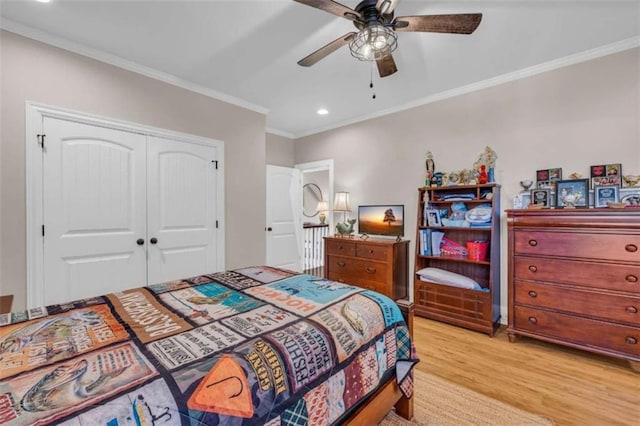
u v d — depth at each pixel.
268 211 4.49
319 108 3.77
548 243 2.31
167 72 2.78
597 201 2.34
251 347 0.97
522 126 2.77
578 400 1.75
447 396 1.78
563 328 2.25
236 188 3.45
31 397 0.69
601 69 2.38
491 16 1.95
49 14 1.94
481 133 3.02
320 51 1.85
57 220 2.24
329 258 3.88
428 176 3.31
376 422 1.29
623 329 2.02
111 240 2.51
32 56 2.12
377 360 1.29
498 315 2.86
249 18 1.99
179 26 2.08
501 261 2.89
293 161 5.11
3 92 2.02
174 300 1.46
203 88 3.09
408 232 3.63
